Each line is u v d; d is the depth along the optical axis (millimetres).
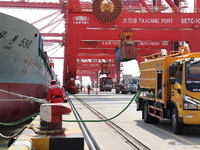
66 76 51562
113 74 117562
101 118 15398
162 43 58281
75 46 40781
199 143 9125
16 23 15562
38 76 20188
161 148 8336
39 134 6742
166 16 40344
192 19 40531
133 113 18734
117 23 39969
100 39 41812
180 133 10758
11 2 41406
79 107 22922
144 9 41406
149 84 13516
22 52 16906
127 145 8656
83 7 40938
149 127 12695
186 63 9953
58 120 6879
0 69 15336
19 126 15367
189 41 42844
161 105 11773
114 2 39500
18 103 15828
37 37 18938
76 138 6582
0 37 14789
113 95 48469
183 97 9852
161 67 11836
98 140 9430
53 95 10258
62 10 42656
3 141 11195
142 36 43594
